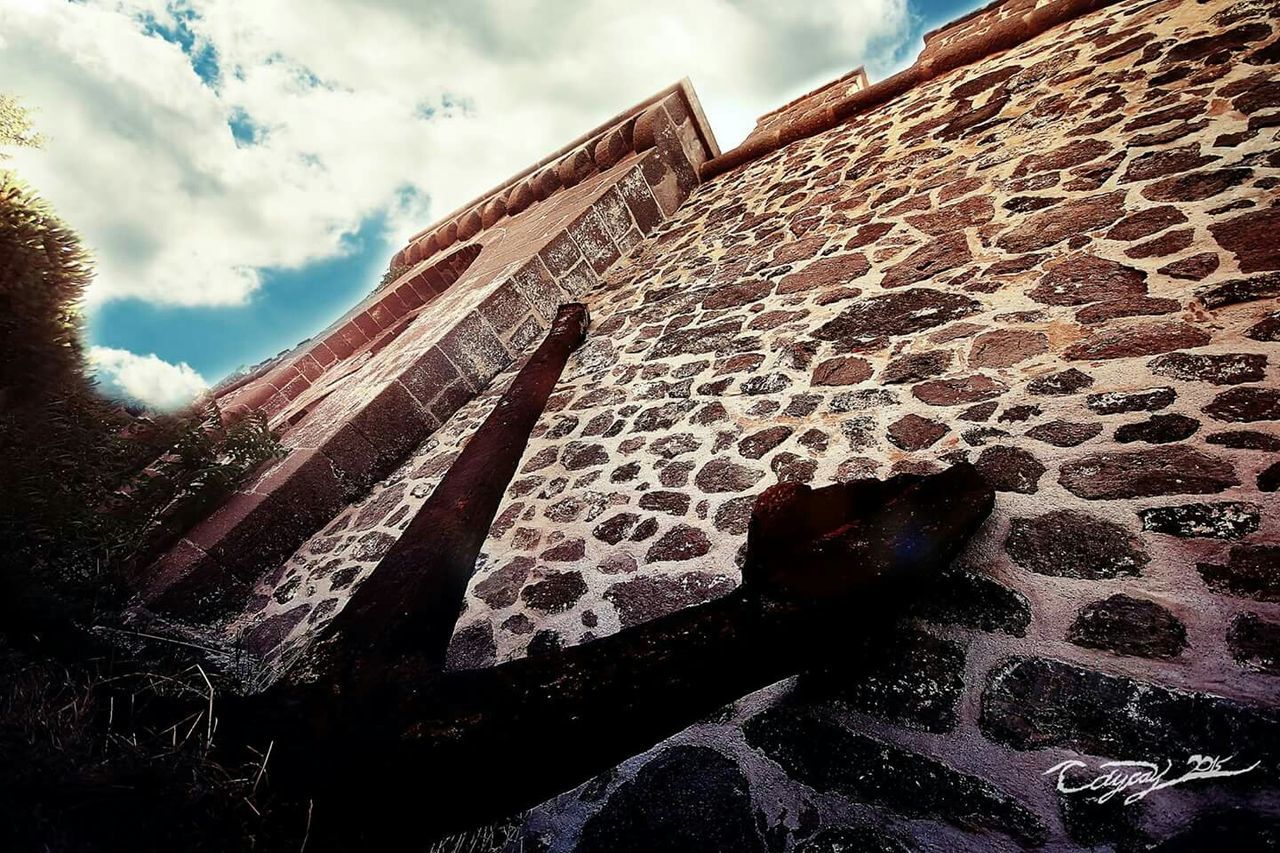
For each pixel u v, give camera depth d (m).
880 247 3.13
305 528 3.58
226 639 2.84
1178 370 1.63
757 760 1.41
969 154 3.40
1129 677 1.14
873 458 2.00
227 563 3.23
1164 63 2.92
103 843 0.73
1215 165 2.16
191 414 3.45
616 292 4.83
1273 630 1.07
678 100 6.06
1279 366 1.48
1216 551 1.23
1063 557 1.38
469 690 1.01
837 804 1.25
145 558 3.10
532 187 7.39
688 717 1.04
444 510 1.72
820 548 1.24
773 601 1.12
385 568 1.41
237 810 0.81
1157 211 2.16
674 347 3.49
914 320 2.51
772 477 2.18
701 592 1.90
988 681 1.26
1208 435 1.44
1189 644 1.13
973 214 2.89
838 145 4.81
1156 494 1.39
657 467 2.61
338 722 0.96
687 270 4.40
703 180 6.15
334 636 1.16
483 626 2.28
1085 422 1.67
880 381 2.31
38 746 0.78
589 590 2.17
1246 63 2.51
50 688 0.96
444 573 1.46
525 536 2.66
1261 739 0.97
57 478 2.40
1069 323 2.02
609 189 5.41
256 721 0.95
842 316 2.81
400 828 0.87
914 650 1.38
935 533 1.33
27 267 2.28
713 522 2.14
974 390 2.02
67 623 1.23
